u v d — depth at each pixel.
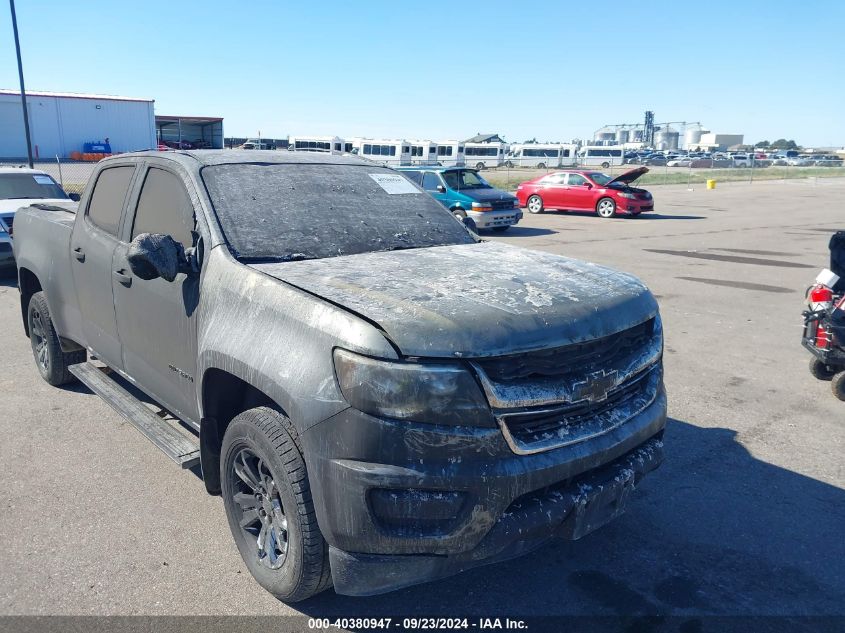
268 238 3.58
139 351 4.11
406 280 3.08
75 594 3.16
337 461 2.56
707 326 8.15
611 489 2.86
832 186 43.06
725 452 4.76
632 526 3.82
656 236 17.33
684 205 28.02
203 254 3.47
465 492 2.53
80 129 49.44
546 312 2.79
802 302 9.46
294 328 2.80
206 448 3.46
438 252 3.78
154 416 4.12
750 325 8.21
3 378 6.13
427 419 2.49
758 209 26.00
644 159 91.12
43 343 5.96
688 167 80.12
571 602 3.17
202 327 3.34
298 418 2.67
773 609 3.13
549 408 2.68
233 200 3.75
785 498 4.13
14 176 11.72
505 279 3.15
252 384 2.91
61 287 5.14
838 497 4.15
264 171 4.11
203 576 3.31
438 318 2.62
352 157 4.91
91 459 4.53
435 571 2.60
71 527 3.72
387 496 2.50
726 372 6.48
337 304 2.76
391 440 2.49
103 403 5.52
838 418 5.39
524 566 3.45
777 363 6.77
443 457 2.50
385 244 3.90
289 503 2.79
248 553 3.24
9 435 4.89
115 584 3.24
